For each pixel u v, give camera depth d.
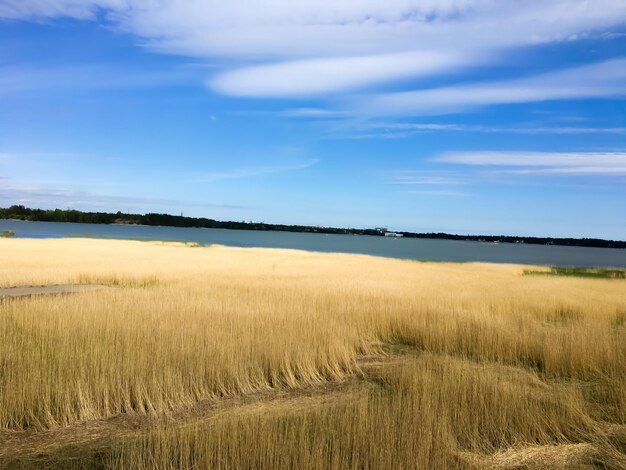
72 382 7.04
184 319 11.82
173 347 8.78
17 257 35.75
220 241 139.75
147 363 7.93
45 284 22.31
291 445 5.21
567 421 6.68
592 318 17.33
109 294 16.05
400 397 7.08
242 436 5.42
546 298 20.88
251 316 12.52
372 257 62.91
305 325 11.66
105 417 6.79
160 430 5.71
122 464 5.04
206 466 5.00
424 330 12.76
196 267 32.56
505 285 28.27
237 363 8.51
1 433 6.22
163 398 7.33
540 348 10.98
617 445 6.18
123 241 72.50
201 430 5.67
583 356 9.98
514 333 12.09
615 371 9.55
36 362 7.66
